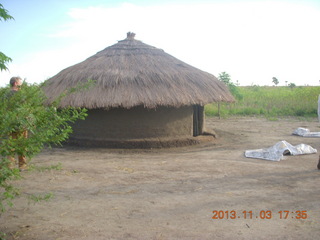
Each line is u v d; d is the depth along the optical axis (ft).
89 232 11.48
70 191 16.03
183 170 19.95
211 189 16.22
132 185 17.04
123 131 27.86
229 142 30.68
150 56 31.04
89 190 16.21
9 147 9.03
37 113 9.92
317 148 27.17
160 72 28.58
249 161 22.20
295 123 45.37
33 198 11.37
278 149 23.70
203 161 22.20
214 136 32.45
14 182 17.22
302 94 68.08
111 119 27.96
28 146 9.55
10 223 12.25
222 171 19.60
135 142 27.45
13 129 9.29
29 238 11.03
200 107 31.91
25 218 12.73
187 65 32.04
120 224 12.17
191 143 29.04
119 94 26.25
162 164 21.59
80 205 14.14
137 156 24.54
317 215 12.84
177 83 28.07
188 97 27.09
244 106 61.36
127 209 13.67
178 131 29.07
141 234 11.30
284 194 15.35
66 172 19.43
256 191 15.81
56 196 15.28
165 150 27.07
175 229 11.71
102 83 27.07
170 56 32.50
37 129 10.02
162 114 28.30
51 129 10.23
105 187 16.70
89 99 26.05
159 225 12.07
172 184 17.17
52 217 12.84
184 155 24.62
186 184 17.13
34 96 10.56
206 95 28.32
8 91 10.57
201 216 12.87
